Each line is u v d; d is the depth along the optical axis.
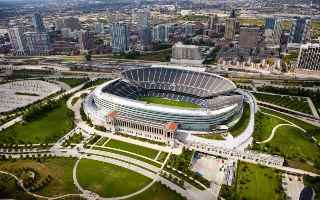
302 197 186.75
